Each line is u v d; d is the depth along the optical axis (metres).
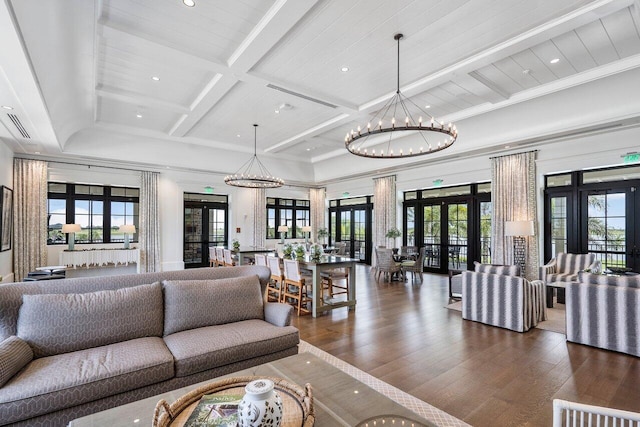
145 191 8.73
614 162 5.65
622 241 5.78
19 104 4.22
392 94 5.46
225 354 2.39
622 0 3.07
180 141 8.48
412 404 2.41
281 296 5.66
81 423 1.41
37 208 7.26
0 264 5.89
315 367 2.01
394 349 3.50
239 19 3.56
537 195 6.65
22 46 2.92
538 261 6.57
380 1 3.24
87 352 2.23
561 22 3.43
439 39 3.87
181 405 1.49
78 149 7.39
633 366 3.07
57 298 2.37
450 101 5.82
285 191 11.90
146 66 4.63
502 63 4.53
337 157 10.37
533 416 2.27
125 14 3.44
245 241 10.70
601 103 5.20
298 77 4.89
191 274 3.14
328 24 3.61
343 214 12.20
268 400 1.26
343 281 7.62
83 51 3.81
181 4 3.31
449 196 8.74
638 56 4.29
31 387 1.77
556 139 6.23
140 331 2.55
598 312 3.53
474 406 2.39
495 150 7.13
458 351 3.44
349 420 1.47
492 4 3.25
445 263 8.87
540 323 4.41
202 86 5.31
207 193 10.01
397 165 9.06
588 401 2.46
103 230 8.45
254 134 8.02
